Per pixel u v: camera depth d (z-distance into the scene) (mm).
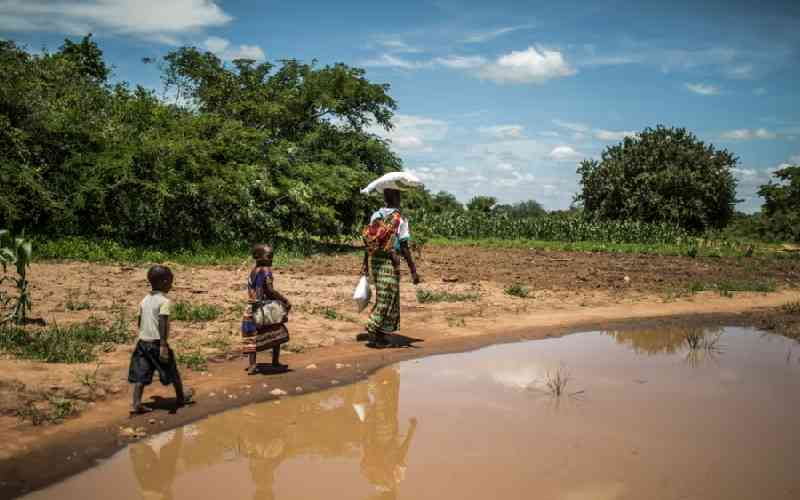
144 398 5438
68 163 15320
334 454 4496
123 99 18281
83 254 14016
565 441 4758
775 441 4809
